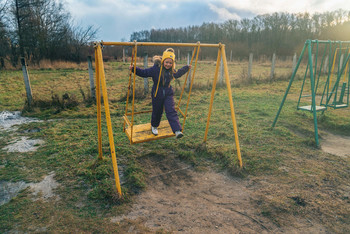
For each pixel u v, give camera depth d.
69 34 28.11
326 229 2.71
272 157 4.41
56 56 26.00
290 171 3.95
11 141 5.27
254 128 5.89
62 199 3.22
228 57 42.00
